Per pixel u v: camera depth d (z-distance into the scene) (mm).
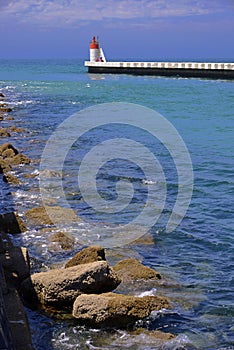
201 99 52312
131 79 81312
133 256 13070
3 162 21797
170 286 11359
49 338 9320
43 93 59656
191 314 10227
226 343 9375
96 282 10211
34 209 15727
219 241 14188
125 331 9555
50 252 13055
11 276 10734
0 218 14289
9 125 34188
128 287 11125
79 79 84688
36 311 10062
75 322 9727
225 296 11039
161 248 13672
